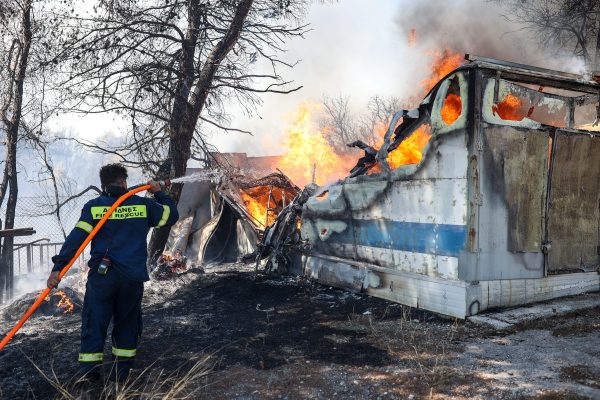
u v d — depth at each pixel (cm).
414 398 309
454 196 494
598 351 373
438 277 516
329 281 693
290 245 796
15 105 970
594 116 715
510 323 455
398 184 566
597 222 564
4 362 411
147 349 434
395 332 465
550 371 338
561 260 536
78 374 344
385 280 591
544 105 551
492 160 485
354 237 654
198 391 336
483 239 484
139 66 924
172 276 863
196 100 978
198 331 496
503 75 499
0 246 954
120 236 357
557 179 529
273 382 348
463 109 484
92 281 349
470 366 359
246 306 621
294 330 490
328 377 353
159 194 393
